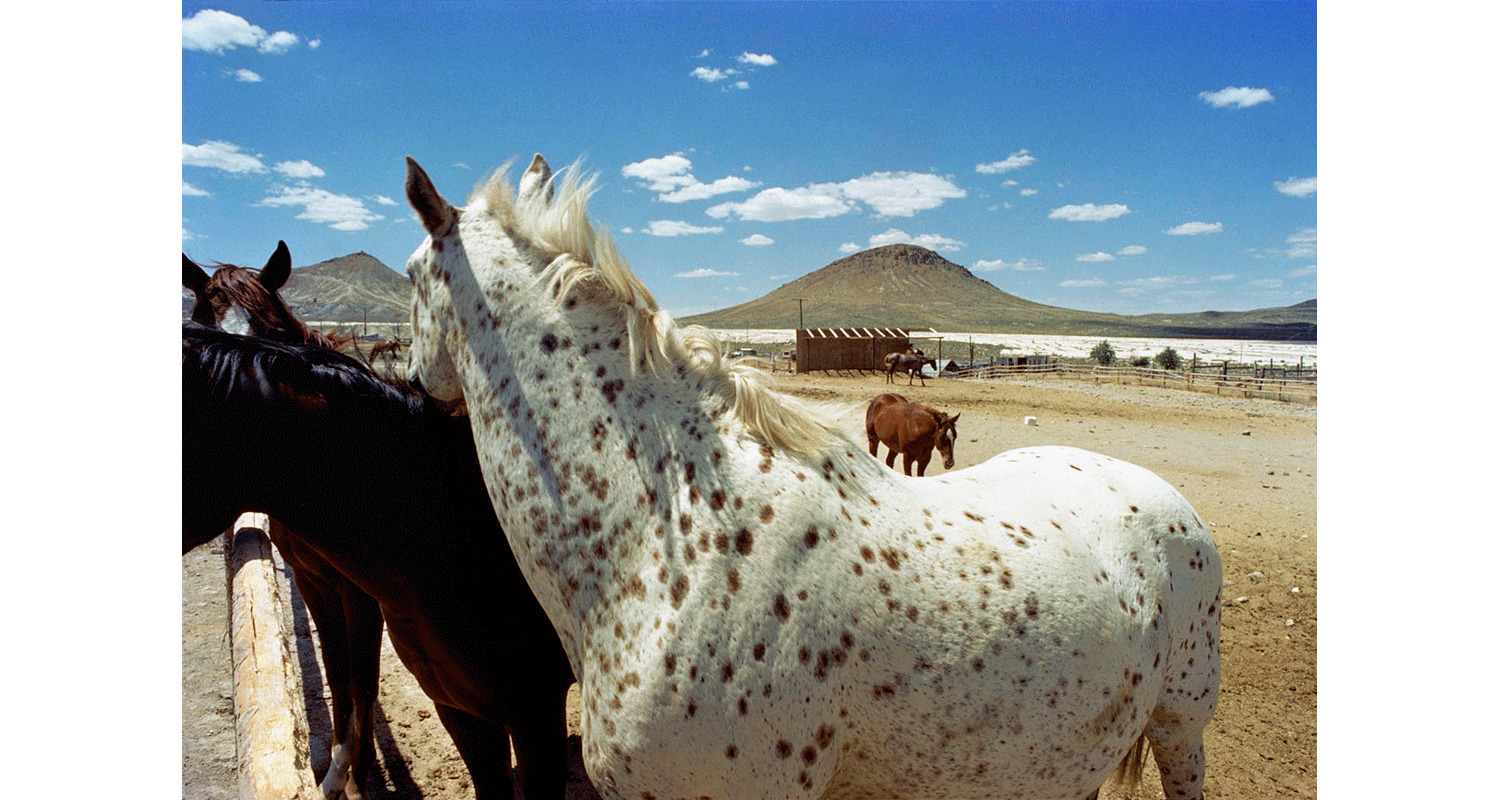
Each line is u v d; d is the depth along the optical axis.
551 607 2.06
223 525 2.28
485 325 2.11
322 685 4.44
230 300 3.30
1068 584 2.10
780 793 1.84
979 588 1.99
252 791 2.84
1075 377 28.27
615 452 1.97
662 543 1.88
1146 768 3.66
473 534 2.44
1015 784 2.03
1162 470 10.60
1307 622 5.42
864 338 36.75
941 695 1.92
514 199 2.21
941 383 25.91
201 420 2.19
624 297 2.06
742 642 1.80
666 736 1.81
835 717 1.87
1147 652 2.24
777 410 2.01
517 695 2.49
